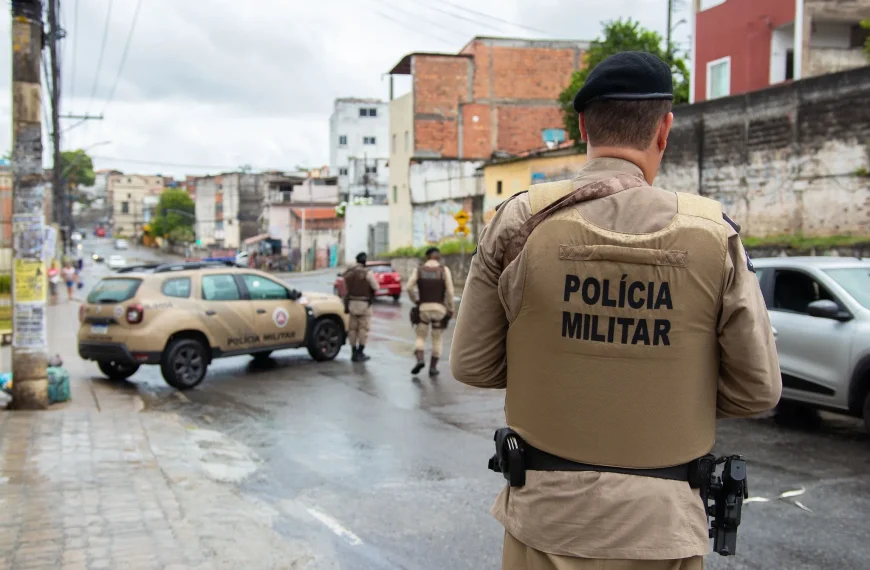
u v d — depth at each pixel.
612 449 1.83
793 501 5.46
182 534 4.74
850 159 18.14
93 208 160.62
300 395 10.05
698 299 1.83
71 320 23.27
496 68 48.09
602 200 1.89
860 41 23.73
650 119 1.95
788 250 18.41
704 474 1.88
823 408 7.48
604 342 1.84
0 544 4.46
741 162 20.94
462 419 8.55
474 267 2.04
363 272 12.80
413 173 45.12
